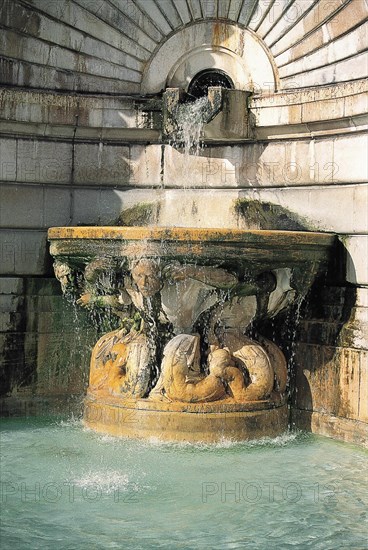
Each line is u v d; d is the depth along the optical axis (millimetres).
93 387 14172
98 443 13297
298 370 14414
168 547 9508
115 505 10727
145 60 16297
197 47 16219
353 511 10633
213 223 15797
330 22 14805
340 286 14211
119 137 16109
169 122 15391
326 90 14453
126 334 14328
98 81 16234
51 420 14953
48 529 9984
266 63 15766
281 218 15125
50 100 15594
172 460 12508
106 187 16172
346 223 14211
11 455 12734
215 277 12914
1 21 15461
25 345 15422
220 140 15625
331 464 12469
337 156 14461
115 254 12969
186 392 13211
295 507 10758
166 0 16188
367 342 13453
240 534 9891
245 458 12672
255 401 13484
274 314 14141
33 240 15680
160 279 12797
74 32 16062
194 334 13562
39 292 15570
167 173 16109
